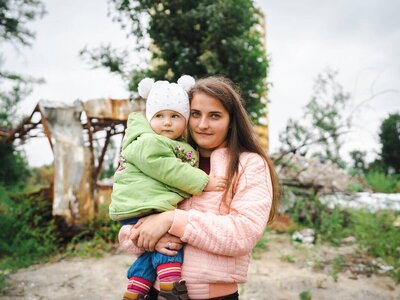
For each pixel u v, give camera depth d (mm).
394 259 6191
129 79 8586
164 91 2084
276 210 2170
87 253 6457
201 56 7988
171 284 1752
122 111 7316
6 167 12422
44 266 5992
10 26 12320
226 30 8125
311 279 5457
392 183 12109
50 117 7078
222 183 1884
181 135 2152
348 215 8555
